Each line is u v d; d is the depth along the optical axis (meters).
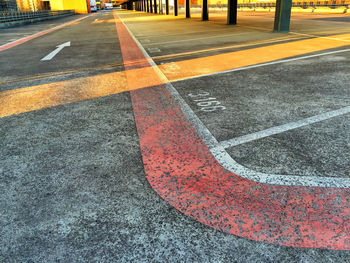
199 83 4.79
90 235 1.62
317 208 1.77
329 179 2.05
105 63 7.05
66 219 1.76
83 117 3.50
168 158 2.45
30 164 2.43
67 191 2.04
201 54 7.70
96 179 2.17
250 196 1.91
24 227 1.70
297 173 2.14
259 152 2.48
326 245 1.50
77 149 2.68
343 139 2.64
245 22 19.50
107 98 4.21
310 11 31.11
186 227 1.66
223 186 2.03
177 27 17.72
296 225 1.65
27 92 4.71
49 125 3.30
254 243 1.53
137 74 5.68
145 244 1.55
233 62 6.43
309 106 3.52
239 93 4.15
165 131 2.99
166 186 2.05
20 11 29.58
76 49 9.89
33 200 1.95
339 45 8.05
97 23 26.31
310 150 2.47
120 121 3.33
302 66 5.68
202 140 2.75
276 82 4.64
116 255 1.49
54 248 1.54
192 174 2.19
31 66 7.07
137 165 2.35
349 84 4.34
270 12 37.06
